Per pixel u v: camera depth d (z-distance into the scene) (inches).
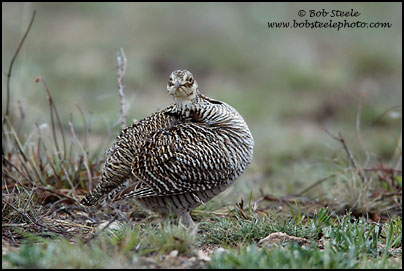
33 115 824.3
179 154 490.9
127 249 404.2
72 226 501.4
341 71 1390.3
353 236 436.5
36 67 1186.0
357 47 1508.4
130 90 1227.2
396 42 1515.7
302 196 668.1
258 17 1626.5
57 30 1562.5
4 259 383.6
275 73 1402.6
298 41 1547.7
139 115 1045.2
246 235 458.9
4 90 902.4
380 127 1133.7
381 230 500.1
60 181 603.5
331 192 643.5
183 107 522.6
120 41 1491.1
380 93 1300.4
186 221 519.8
